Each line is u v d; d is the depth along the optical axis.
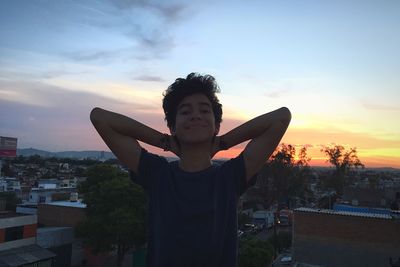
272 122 2.20
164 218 2.01
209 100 2.18
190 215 1.97
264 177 66.94
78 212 32.19
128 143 2.21
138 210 26.97
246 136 2.23
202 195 2.02
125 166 2.47
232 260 2.01
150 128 2.27
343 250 25.75
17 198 47.72
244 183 2.16
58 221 32.94
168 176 2.11
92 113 2.20
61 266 28.42
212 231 1.96
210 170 2.12
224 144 2.25
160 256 1.97
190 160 2.15
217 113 2.25
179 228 1.97
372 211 35.06
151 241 2.10
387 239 24.77
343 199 50.44
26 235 25.12
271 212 55.59
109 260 31.36
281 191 67.38
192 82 2.19
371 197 48.09
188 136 2.10
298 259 26.80
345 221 25.92
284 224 56.00
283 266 29.23
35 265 23.55
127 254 32.16
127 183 27.66
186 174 2.10
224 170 2.13
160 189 2.09
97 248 27.31
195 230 1.96
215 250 1.96
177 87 2.22
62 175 102.19
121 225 25.33
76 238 29.86
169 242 1.96
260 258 24.77
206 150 2.17
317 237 26.55
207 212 1.97
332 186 66.31
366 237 25.27
